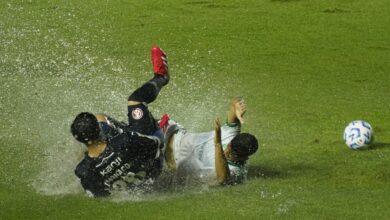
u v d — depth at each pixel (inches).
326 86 1129.4
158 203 628.1
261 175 709.3
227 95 1064.8
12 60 1253.7
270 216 591.2
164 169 686.5
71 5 1696.6
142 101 676.7
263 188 666.8
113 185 641.6
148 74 1186.0
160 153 662.5
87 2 1726.1
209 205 620.4
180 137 705.6
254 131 883.4
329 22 1577.3
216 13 1643.7
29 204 622.5
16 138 834.8
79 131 627.2
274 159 762.8
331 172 714.8
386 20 1600.6
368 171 714.8
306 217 589.3
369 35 1478.8
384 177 696.4
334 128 900.6
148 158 642.2
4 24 1523.1
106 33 1470.2
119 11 1654.8
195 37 1446.9
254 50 1358.3
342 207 613.3
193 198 641.0
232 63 1267.2
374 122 932.0
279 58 1305.4
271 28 1520.7
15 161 748.0
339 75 1200.8
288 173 714.8
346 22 1579.7
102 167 633.0
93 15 1612.9
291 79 1169.4
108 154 631.8
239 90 1096.2
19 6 1684.3
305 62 1280.8
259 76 1184.8
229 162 676.1
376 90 1112.8
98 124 634.8
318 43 1414.9
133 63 1255.5
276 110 988.6
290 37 1455.5
